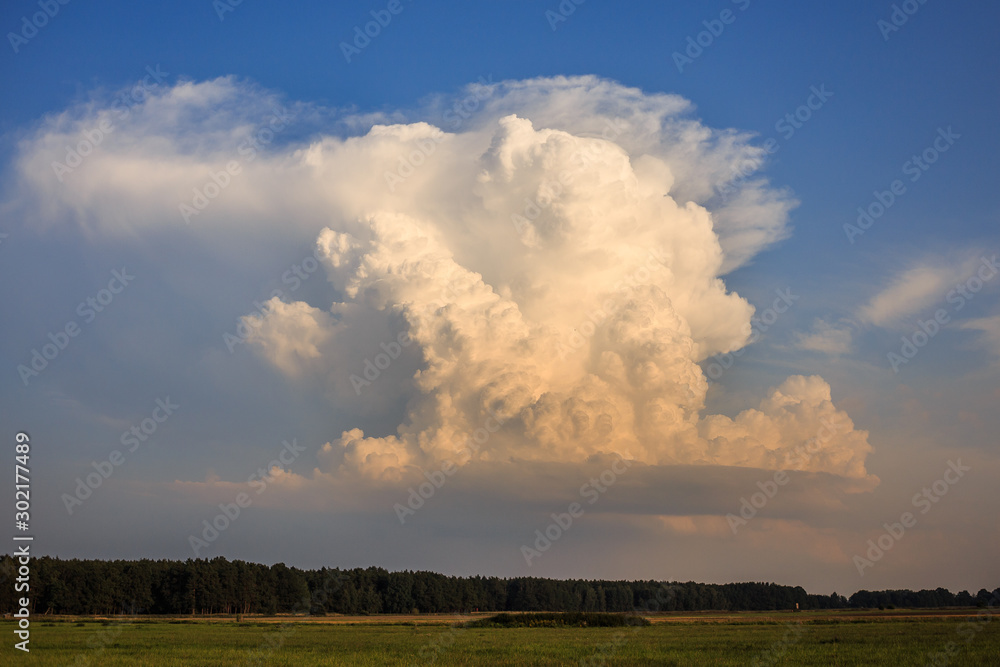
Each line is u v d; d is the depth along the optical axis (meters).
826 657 60.38
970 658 57.62
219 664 57.41
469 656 63.47
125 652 66.69
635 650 68.75
